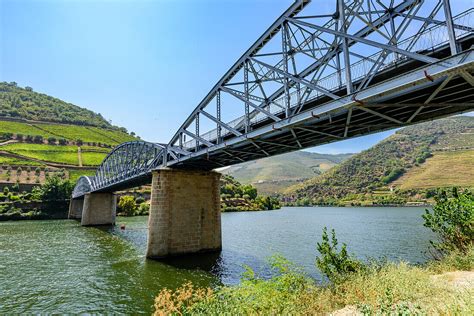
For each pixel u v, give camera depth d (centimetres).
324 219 7581
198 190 2941
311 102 1516
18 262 2597
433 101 1192
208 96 2362
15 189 9031
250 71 1925
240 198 13500
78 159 13288
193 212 2861
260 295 855
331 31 1267
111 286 1880
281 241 3794
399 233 4347
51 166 11794
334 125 1464
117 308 1523
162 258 2614
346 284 953
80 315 1442
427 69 903
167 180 2795
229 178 16462
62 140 14838
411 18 1054
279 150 2258
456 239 1360
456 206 1373
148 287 1845
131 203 8888
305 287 982
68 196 8812
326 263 1188
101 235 4472
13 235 4472
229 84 2131
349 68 1176
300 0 1500
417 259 2480
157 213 2686
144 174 3403
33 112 19238
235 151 2216
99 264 2480
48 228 5522
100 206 6272
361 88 1123
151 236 2628
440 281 830
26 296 1716
